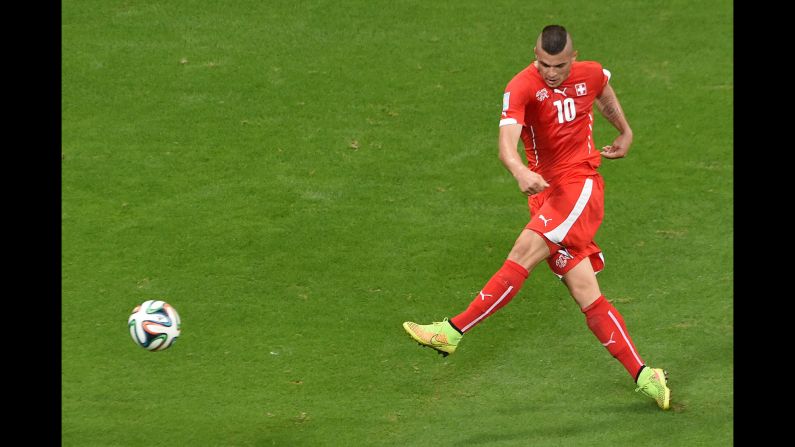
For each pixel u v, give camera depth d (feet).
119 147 126.00
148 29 145.59
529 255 88.69
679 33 145.69
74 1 150.10
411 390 95.14
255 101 133.49
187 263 110.42
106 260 110.63
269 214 116.67
